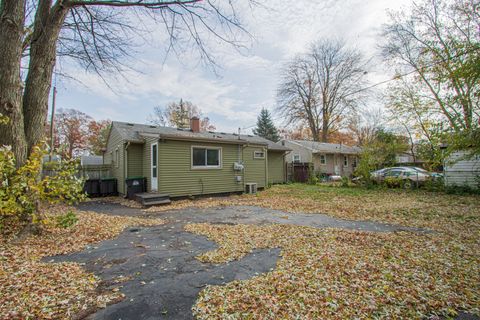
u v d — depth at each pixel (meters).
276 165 18.80
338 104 26.84
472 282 2.84
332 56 26.55
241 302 2.45
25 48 6.22
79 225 5.78
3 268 3.20
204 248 4.23
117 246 4.38
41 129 5.41
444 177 12.16
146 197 9.09
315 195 11.75
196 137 10.71
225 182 12.05
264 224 5.96
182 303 2.46
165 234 5.18
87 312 2.30
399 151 15.52
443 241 4.45
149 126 14.63
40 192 4.75
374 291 2.62
